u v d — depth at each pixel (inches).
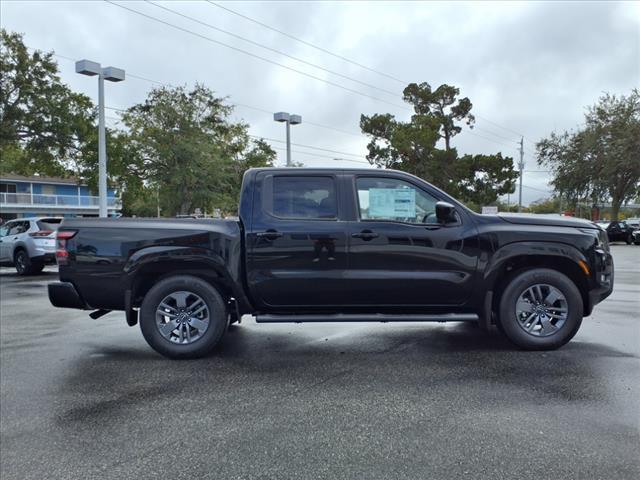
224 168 1080.8
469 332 248.4
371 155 1777.8
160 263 207.3
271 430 136.9
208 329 205.8
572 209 1454.2
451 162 1664.6
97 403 159.2
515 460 117.9
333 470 115.0
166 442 131.2
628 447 123.0
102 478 114.3
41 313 322.7
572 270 210.1
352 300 207.3
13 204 1737.2
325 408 151.5
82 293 209.2
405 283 204.2
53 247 560.1
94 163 853.8
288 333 251.0
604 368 183.2
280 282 205.2
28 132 797.9
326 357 206.4
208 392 167.3
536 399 154.4
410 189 209.9
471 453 121.6
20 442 132.8
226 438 132.6
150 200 1364.4
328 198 209.3
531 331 207.2
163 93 1021.8
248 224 206.8
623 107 1278.3
